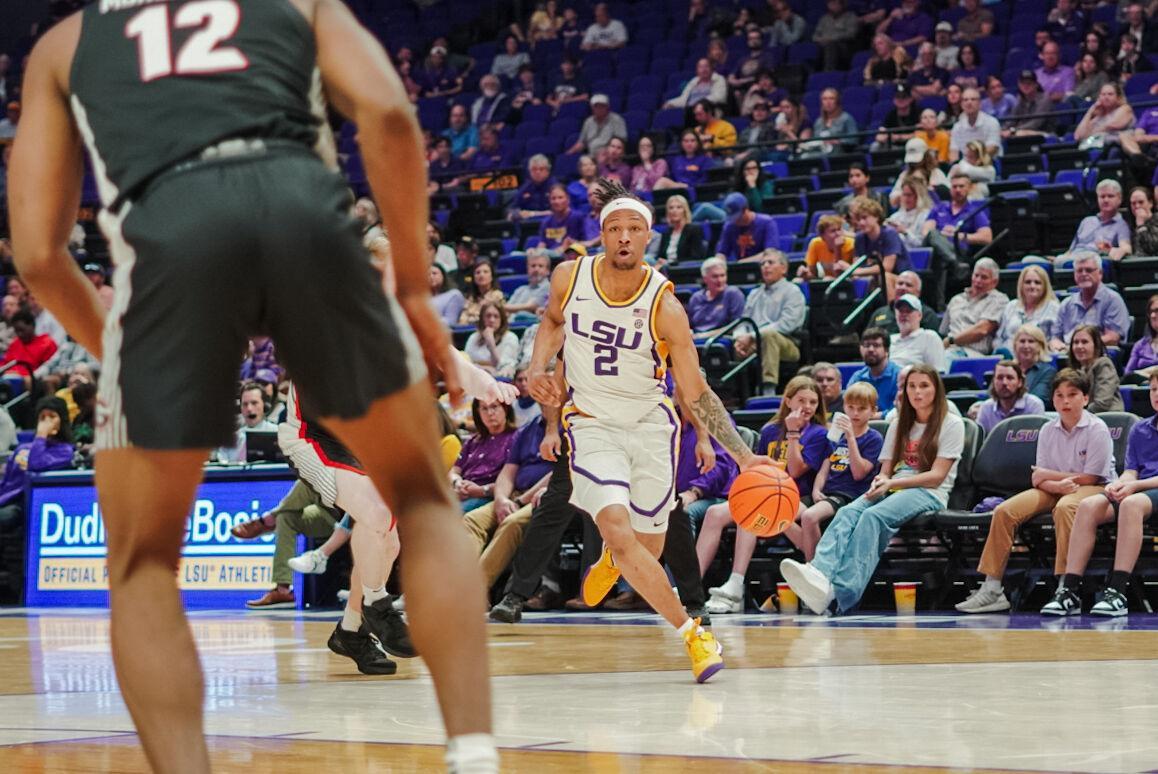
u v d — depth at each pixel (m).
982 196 15.11
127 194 2.31
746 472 6.23
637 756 3.54
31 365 16.59
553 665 6.26
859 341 12.55
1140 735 3.78
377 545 5.75
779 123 18.86
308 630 8.85
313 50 2.40
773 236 15.35
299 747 3.80
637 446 5.99
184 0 2.40
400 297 2.43
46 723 4.46
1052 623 8.47
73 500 12.84
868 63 19.69
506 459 11.41
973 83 17.75
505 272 17.11
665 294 5.94
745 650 6.80
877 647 6.85
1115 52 18.39
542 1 25.06
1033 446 10.05
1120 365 11.60
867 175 16.78
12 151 2.54
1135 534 9.21
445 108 23.64
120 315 2.29
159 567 2.44
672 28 23.48
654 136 19.78
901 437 10.28
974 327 12.38
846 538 9.93
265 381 13.18
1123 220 13.55
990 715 4.23
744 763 3.40
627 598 10.97
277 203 2.23
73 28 2.47
